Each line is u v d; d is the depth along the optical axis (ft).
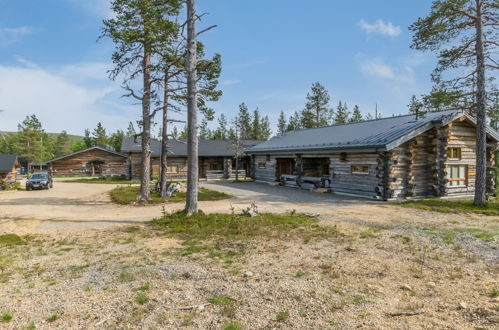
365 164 55.47
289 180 79.10
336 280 17.74
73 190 78.89
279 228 30.96
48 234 30.58
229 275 18.72
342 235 28.07
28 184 80.18
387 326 12.69
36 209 47.21
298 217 36.27
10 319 13.84
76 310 14.62
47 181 81.87
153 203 52.29
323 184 67.15
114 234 30.04
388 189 50.78
